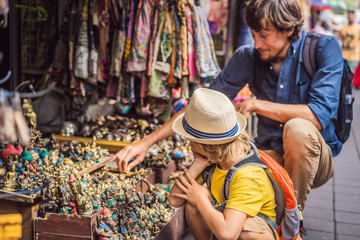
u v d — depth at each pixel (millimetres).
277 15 2301
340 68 2488
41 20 3650
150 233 2217
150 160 2992
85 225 1904
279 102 2615
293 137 2320
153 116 3859
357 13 12500
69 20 3289
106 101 4199
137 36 3193
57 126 3680
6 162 2016
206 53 3342
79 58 3195
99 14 3283
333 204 3529
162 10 3229
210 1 4977
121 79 3357
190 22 3256
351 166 4898
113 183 2236
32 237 1997
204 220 1913
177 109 3980
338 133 2633
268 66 2658
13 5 3355
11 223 1941
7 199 1949
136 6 3293
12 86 3396
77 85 3299
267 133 2678
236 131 1932
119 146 3035
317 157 2365
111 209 2074
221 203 2033
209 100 1889
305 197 2432
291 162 2379
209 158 1975
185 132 1951
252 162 1951
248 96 4328
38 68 3881
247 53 2740
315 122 2385
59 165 2223
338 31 10648
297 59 2537
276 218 2010
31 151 2217
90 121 3604
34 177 2057
